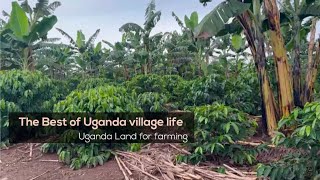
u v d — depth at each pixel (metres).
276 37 5.35
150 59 14.13
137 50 14.15
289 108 5.36
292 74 5.84
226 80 6.79
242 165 4.31
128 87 8.16
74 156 4.82
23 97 6.31
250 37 5.82
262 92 5.69
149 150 4.84
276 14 5.29
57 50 13.55
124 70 15.23
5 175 4.54
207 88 6.73
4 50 10.23
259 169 3.33
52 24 9.93
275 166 3.29
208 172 3.90
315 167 3.11
